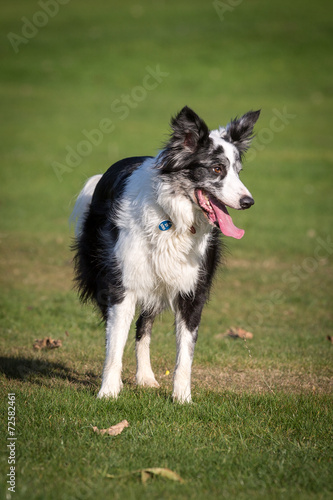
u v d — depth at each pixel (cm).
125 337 712
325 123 3177
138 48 4428
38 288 1300
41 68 4081
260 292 1342
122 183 741
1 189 2197
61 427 611
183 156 667
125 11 5384
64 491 495
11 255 1542
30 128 3030
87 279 817
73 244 880
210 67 4097
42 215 1923
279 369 883
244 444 594
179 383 705
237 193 657
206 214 669
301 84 3809
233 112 3191
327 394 767
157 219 674
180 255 684
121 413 655
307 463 560
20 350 930
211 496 498
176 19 5103
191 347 714
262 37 4606
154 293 715
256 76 3950
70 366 866
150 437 601
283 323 1148
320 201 2173
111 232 722
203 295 716
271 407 696
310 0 5538
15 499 476
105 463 542
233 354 948
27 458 547
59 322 1086
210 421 656
